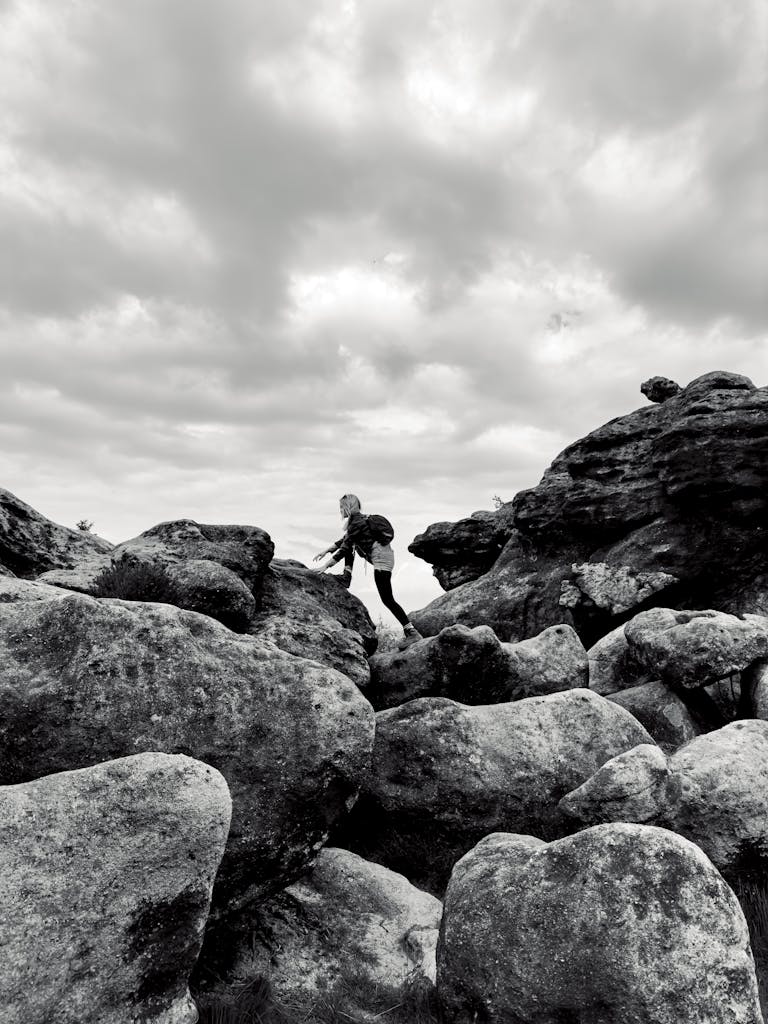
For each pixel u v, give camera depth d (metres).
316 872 6.07
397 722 7.37
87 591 8.38
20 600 6.41
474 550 21.86
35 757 4.66
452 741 7.15
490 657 9.14
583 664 10.20
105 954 3.62
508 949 4.30
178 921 3.90
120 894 3.73
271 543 10.57
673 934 3.91
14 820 3.62
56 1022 3.40
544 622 16.75
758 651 9.12
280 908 5.62
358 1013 4.84
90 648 4.98
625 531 16.89
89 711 4.82
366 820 7.21
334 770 5.50
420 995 4.92
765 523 14.88
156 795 3.92
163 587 8.04
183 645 5.34
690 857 4.16
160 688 5.09
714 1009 3.77
